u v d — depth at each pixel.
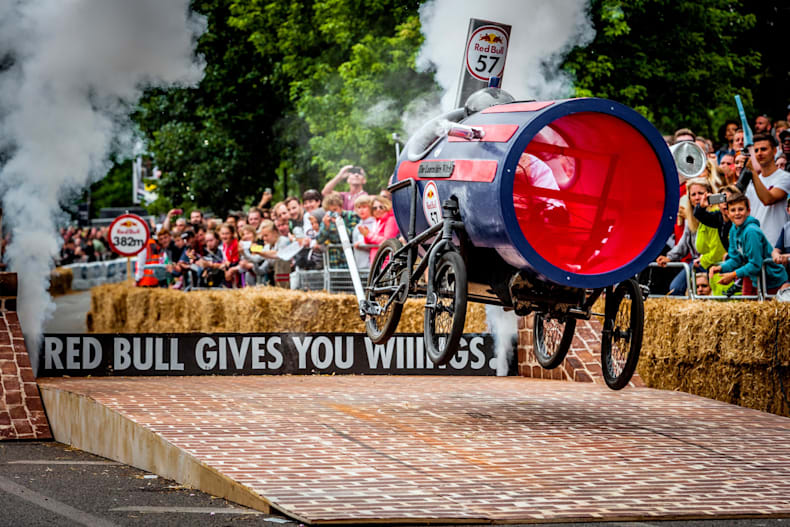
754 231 24.92
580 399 22.19
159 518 13.91
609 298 19.19
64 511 14.41
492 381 25.86
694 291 26.70
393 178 20.98
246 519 13.72
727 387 23.02
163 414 19.03
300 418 18.95
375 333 21.78
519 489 14.62
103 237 94.00
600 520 13.55
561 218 18.44
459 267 17.91
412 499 13.97
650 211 18.09
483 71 23.14
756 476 15.80
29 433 22.42
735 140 31.28
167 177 68.75
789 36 51.62
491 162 17.62
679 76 44.38
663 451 17.14
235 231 43.50
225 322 35.25
